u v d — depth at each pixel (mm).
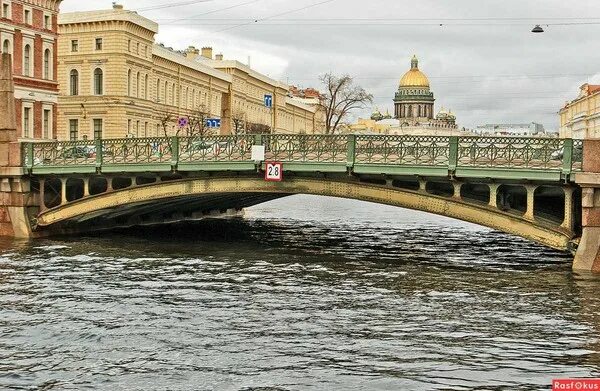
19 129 57188
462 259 32969
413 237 44250
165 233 42906
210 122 79250
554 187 28641
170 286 25156
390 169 29500
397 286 25531
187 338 18391
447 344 17969
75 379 15320
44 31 60406
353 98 93125
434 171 28672
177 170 33844
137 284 25438
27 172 37469
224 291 24344
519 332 19109
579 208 29359
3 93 37500
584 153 26188
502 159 27516
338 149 30656
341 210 74438
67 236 39562
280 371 15867
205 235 42469
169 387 14859
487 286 25469
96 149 35562
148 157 34469
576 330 19266
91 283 25484
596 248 26938
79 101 77812
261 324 19828
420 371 15906
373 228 51031
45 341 18047
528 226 27828
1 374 15594
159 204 39656
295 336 18641
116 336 18516
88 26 77500
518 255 34844
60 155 36719
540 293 24109
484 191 33250
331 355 17047
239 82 119938
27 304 22000
